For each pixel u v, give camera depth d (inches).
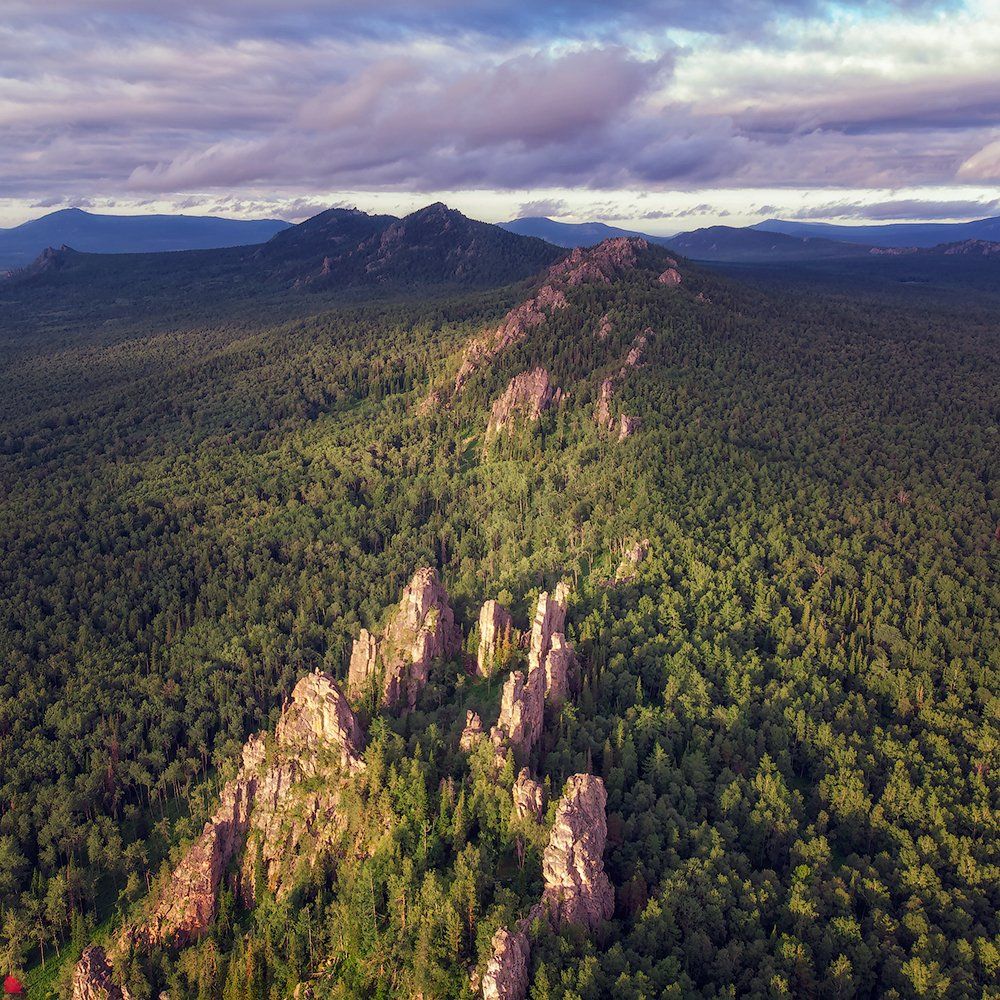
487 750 4788.4
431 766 4771.2
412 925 4057.6
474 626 6510.8
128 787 6456.7
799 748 5772.6
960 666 6515.8
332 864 4638.3
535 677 5251.0
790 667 6461.6
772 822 4906.5
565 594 7007.9
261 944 4244.6
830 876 4601.4
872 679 6491.1
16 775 6353.3
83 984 4451.3
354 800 4665.4
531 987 3663.9
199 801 6087.6
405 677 5812.0
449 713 5462.6
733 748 5497.1
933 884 4569.4
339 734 4906.5
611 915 4156.0
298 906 4517.7
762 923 4301.2
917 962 3988.7
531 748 5068.9
